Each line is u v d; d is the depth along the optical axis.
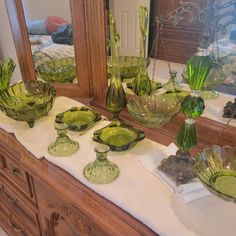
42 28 1.13
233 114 0.81
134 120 1.03
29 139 0.95
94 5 0.94
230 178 0.65
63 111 1.09
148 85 0.94
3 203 1.37
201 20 0.77
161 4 0.82
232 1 0.71
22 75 1.33
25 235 1.30
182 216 0.63
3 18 1.67
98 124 1.00
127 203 0.68
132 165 0.80
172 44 0.84
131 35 0.91
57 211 0.88
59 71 1.19
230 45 0.75
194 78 0.64
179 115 0.90
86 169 0.79
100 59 1.04
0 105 1.00
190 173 0.72
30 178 0.95
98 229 0.71
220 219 0.62
